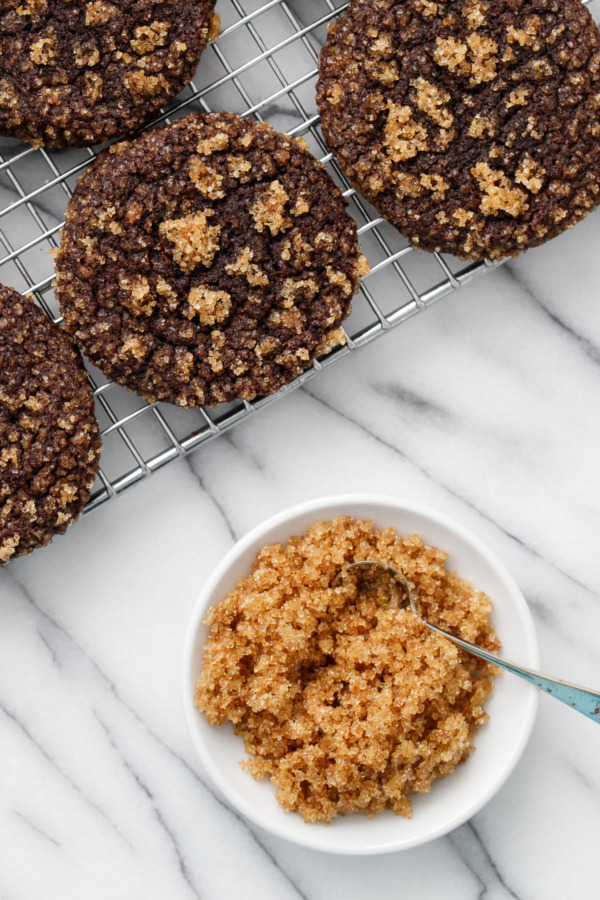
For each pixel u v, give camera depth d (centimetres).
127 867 50
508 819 50
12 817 50
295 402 50
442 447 50
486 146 46
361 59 46
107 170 46
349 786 46
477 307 50
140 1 46
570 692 45
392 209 47
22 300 46
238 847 50
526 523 50
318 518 47
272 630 47
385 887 49
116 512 50
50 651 50
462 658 47
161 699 50
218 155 46
